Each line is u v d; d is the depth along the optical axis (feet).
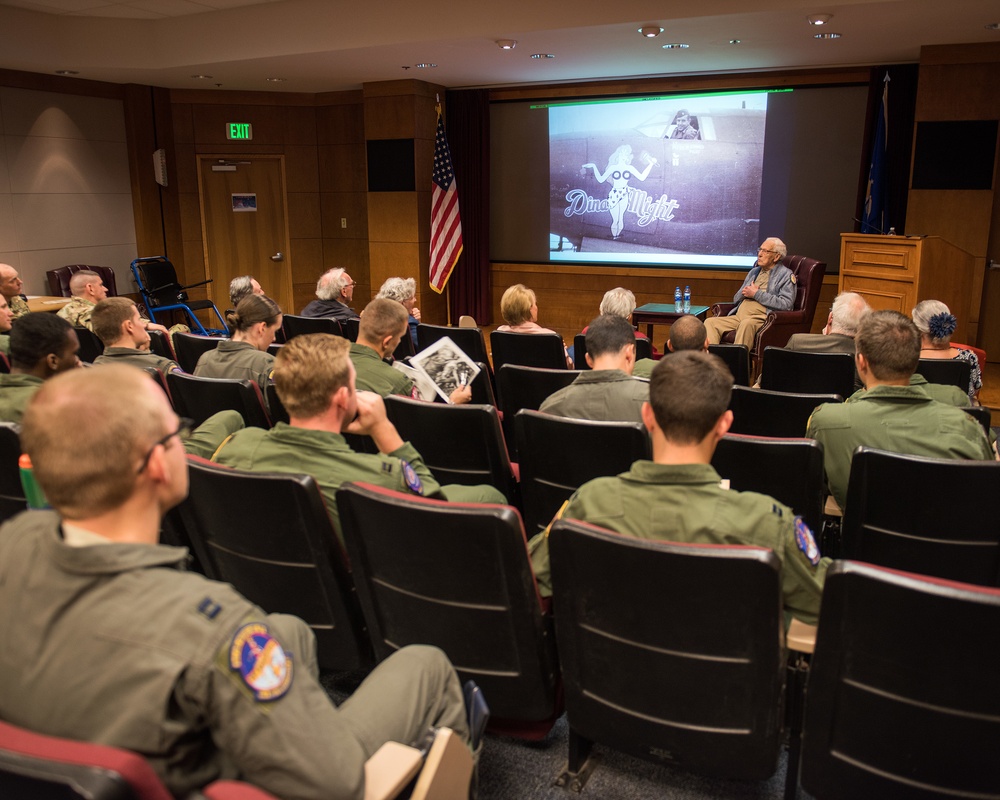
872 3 17.58
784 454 6.61
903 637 3.92
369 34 22.62
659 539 4.87
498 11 20.97
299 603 5.68
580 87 28.91
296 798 3.13
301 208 33.47
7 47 23.98
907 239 19.83
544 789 5.97
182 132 31.35
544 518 7.83
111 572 3.05
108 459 3.10
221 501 5.45
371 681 4.42
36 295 27.58
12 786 2.52
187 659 2.94
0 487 7.04
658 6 19.22
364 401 6.42
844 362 12.00
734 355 13.48
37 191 27.30
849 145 25.66
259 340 11.21
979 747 4.00
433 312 31.07
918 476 6.06
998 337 24.29
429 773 3.86
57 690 2.97
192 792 3.02
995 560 6.18
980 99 21.76
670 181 28.25
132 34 25.48
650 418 5.16
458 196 31.17
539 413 7.34
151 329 15.65
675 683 4.68
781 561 4.41
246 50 24.41
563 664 5.06
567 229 30.22
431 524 4.80
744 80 26.53
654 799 5.86
